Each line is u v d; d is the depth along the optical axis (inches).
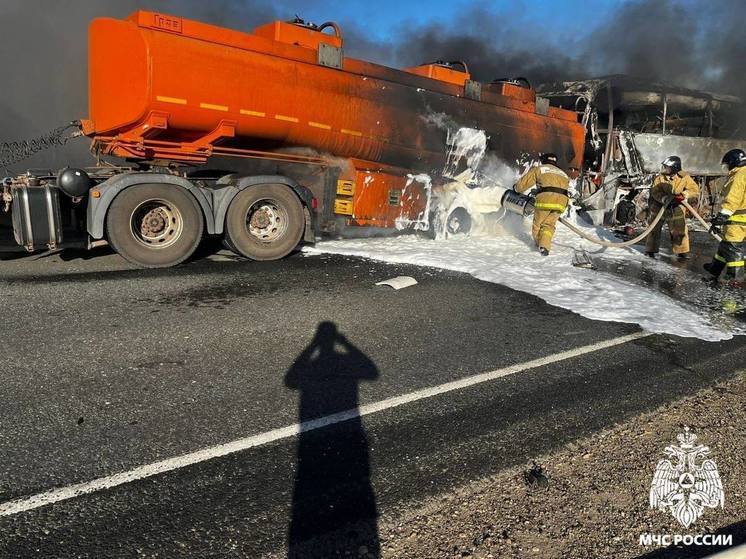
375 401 129.7
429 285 233.5
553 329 186.5
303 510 91.7
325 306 198.5
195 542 83.4
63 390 128.1
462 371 149.0
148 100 229.8
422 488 99.1
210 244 304.0
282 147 289.4
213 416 119.6
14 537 82.6
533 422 123.9
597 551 87.1
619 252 336.2
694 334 187.9
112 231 232.5
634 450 115.4
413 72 360.5
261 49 260.8
